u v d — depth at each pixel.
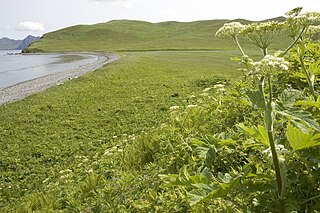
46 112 20.69
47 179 10.55
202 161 5.34
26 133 16.95
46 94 26.25
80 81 31.69
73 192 7.44
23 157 13.88
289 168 3.29
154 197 4.94
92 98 23.77
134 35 186.75
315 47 5.52
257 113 6.33
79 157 12.07
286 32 3.16
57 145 14.86
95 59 82.81
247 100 2.87
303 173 3.38
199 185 2.88
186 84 25.06
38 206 8.01
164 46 119.81
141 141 8.57
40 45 185.75
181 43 128.50
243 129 3.05
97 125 17.22
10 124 18.66
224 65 43.56
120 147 10.27
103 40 181.62
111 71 36.75
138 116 17.61
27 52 170.12
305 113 2.69
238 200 3.52
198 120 8.03
